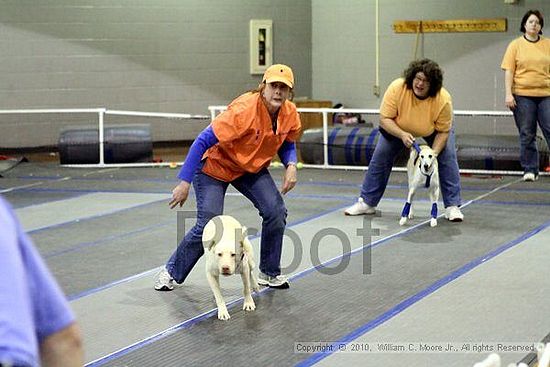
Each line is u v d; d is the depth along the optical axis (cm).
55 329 172
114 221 869
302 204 934
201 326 527
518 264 657
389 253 702
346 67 1541
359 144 1175
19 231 168
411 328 511
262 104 550
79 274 659
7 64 1416
